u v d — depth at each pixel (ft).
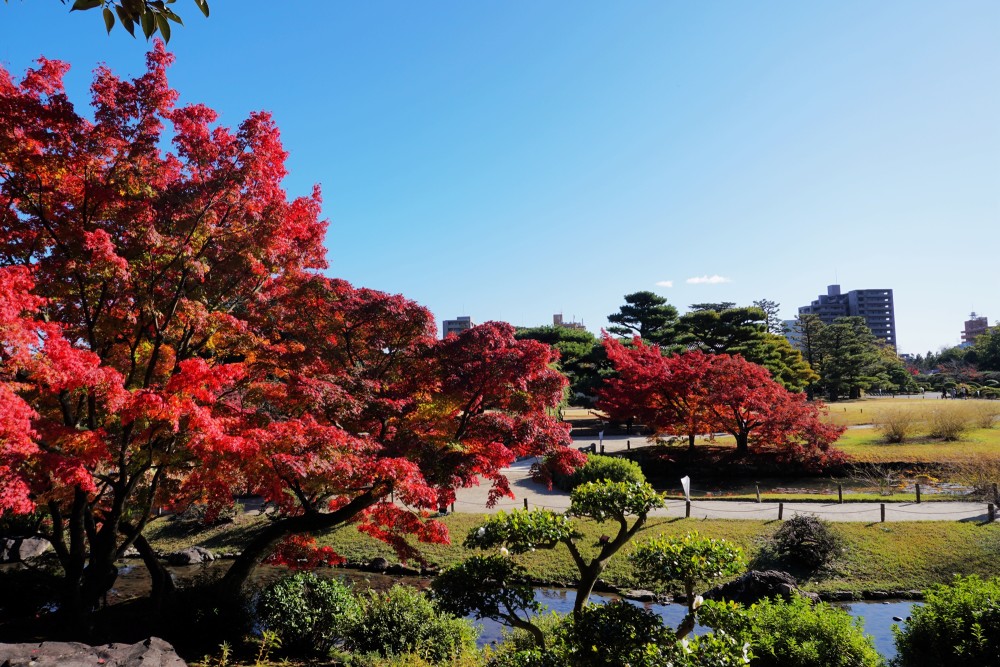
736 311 164.14
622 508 26.23
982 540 56.54
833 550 56.49
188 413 27.25
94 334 33.78
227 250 34.88
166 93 32.19
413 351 41.86
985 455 85.71
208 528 69.77
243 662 32.12
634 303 184.34
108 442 31.71
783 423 98.17
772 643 26.84
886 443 108.06
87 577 34.83
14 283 22.11
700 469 99.55
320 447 31.12
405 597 37.35
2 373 25.88
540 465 43.01
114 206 30.99
